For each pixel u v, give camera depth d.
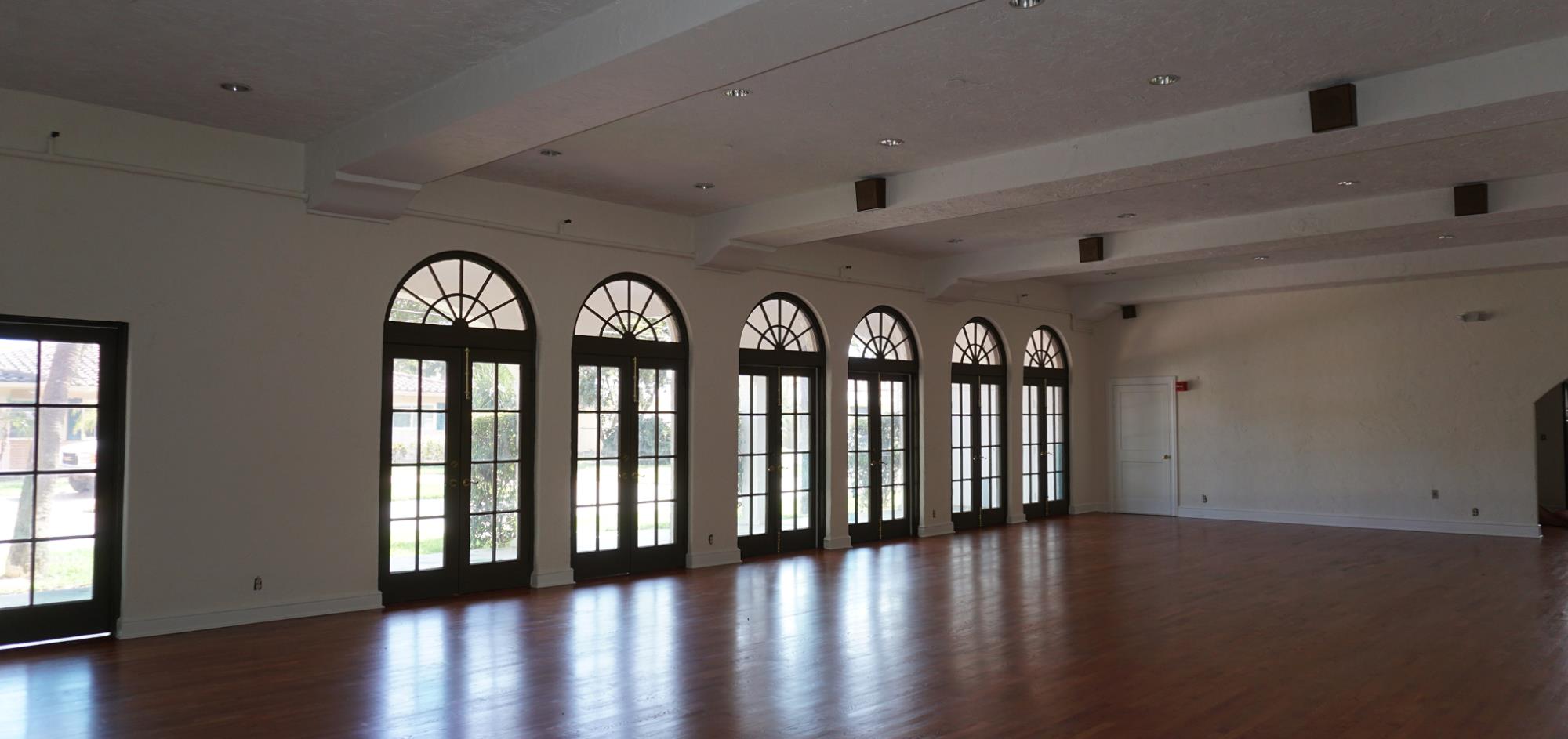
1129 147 6.18
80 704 4.71
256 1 4.37
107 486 6.06
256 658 5.59
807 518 10.34
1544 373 10.98
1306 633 6.33
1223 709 4.71
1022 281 12.94
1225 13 4.36
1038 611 7.04
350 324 6.93
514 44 4.87
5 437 5.75
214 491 6.31
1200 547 10.44
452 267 7.59
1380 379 12.00
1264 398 12.84
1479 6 4.29
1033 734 4.35
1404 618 6.80
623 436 8.66
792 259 9.96
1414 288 11.81
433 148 5.86
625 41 4.32
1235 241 8.91
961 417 12.22
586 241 8.23
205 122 6.22
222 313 6.36
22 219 5.65
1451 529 11.47
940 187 7.16
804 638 6.19
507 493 7.89
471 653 5.77
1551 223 8.98
